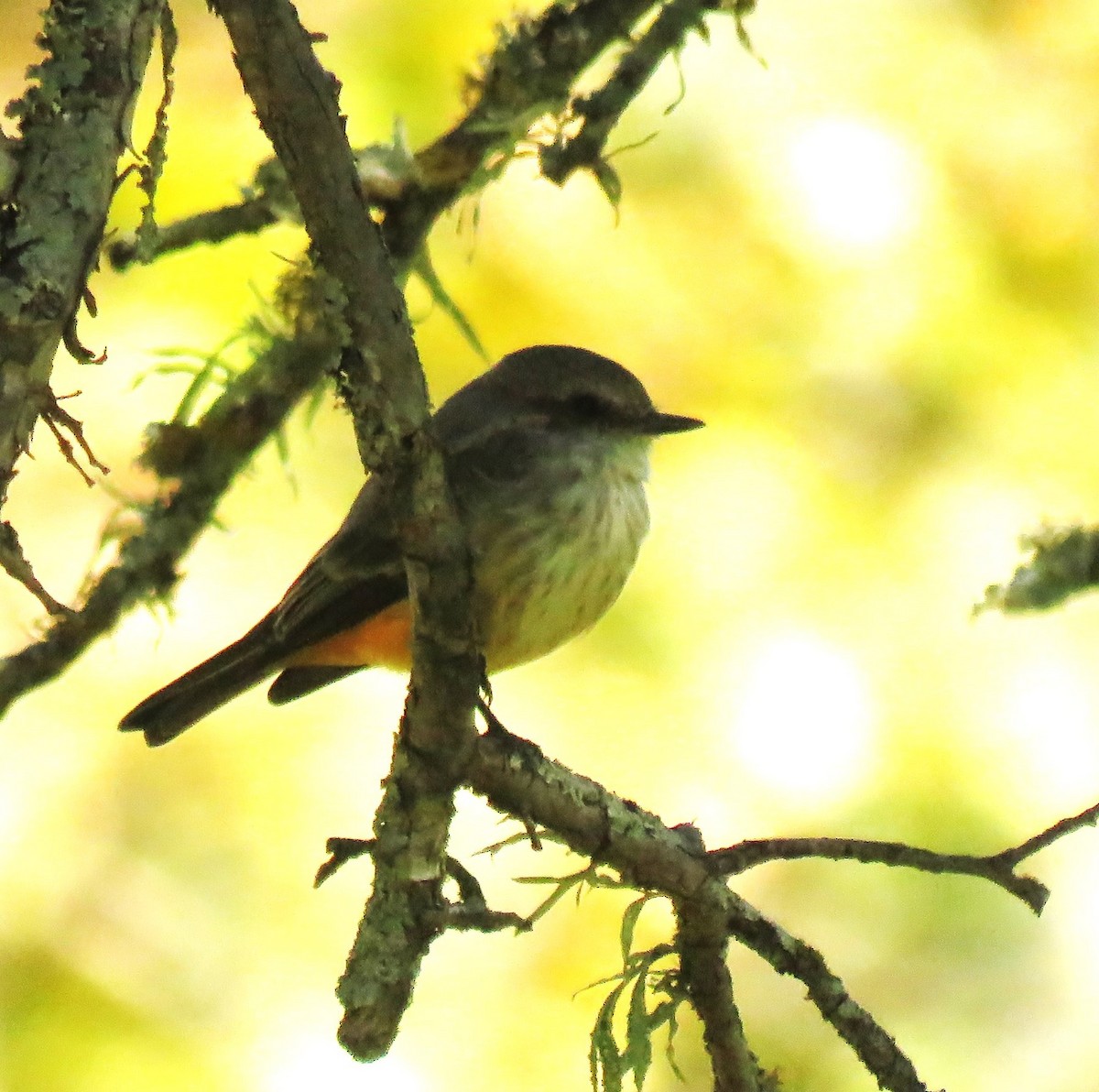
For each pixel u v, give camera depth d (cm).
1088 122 1086
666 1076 966
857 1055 676
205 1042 940
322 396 781
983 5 1111
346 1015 660
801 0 1110
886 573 996
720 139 1088
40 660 774
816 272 1065
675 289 1076
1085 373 1041
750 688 966
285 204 769
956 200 1075
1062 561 587
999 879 656
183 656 1004
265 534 1027
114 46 554
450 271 1084
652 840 671
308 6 1073
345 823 984
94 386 1031
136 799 987
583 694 970
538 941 977
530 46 759
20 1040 934
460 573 610
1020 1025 959
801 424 1039
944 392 1040
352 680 1019
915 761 954
